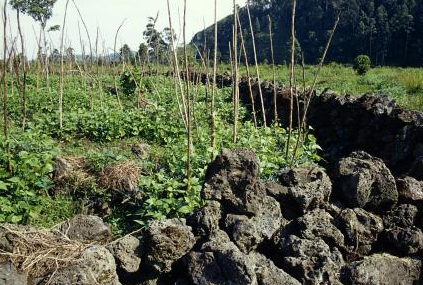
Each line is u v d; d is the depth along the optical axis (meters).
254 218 4.50
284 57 51.12
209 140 8.33
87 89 17.30
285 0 66.31
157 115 10.58
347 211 4.73
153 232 4.02
